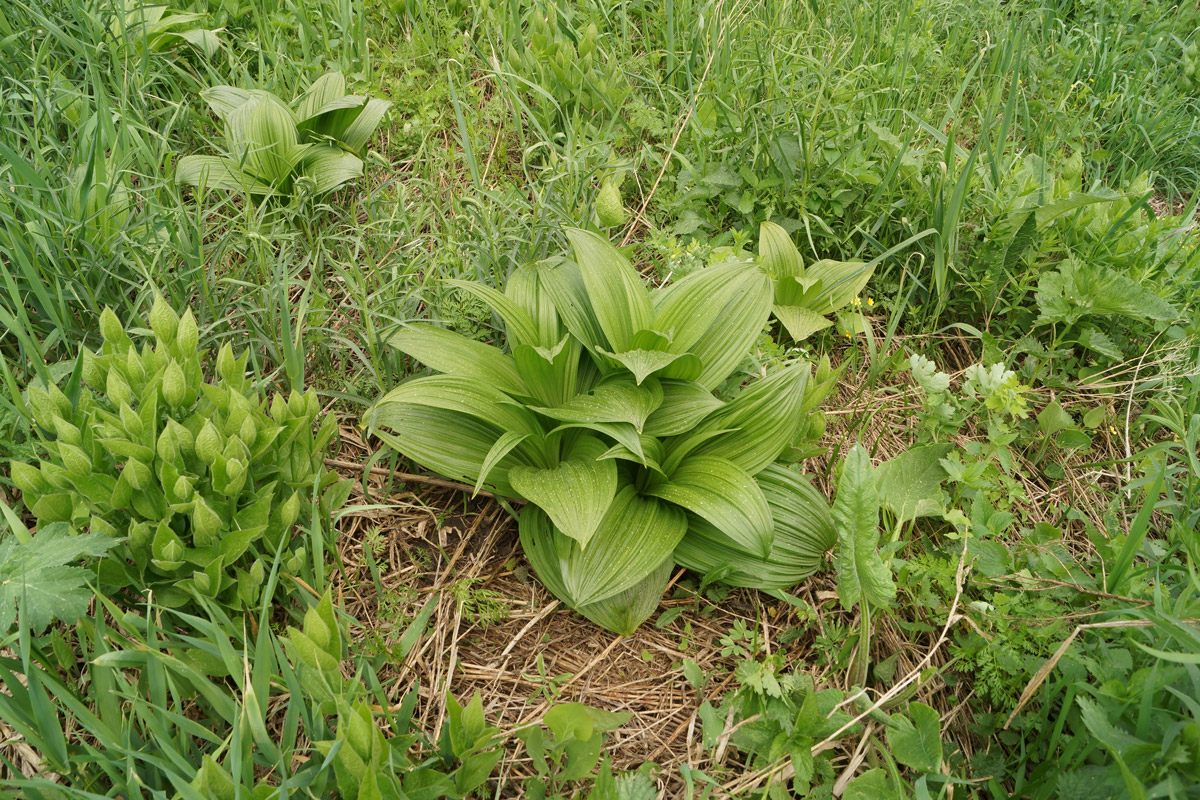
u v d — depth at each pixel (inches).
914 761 66.9
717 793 69.8
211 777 54.1
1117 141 155.3
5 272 76.6
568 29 131.0
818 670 80.7
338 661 62.2
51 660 69.4
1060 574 82.3
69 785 63.4
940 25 167.8
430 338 87.9
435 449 85.7
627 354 79.1
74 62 118.2
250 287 97.3
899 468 91.7
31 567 59.7
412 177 120.7
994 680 73.7
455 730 62.7
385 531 88.0
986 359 111.0
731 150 122.5
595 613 80.0
